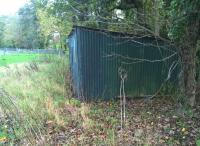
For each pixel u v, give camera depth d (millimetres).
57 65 17250
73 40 12938
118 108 9523
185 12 7695
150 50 11125
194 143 6363
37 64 18516
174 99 10375
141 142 6348
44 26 27578
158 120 8039
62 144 6363
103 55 10781
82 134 6914
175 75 11344
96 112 8812
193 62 8867
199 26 8234
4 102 7113
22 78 13969
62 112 8656
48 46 40156
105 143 6293
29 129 6512
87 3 12602
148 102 10406
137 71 11125
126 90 11070
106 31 10656
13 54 37781
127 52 10961
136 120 8039
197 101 9375
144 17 10945
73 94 11609
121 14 13648
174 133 7012
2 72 16609
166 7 9000
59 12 15578
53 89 11531
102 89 10867
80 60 10617
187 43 8547
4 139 6547
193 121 7863
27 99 9297
